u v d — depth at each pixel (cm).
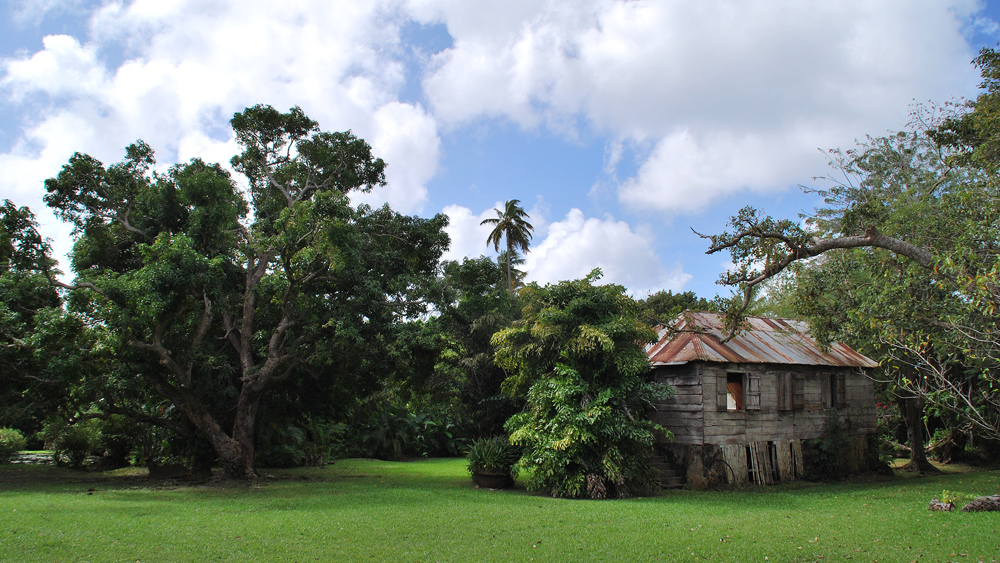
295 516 1113
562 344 1642
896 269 1504
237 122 2111
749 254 1391
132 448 2369
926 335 1316
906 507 1274
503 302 2823
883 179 2258
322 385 2130
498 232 4441
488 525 1037
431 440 3612
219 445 1775
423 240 2217
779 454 1908
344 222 1728
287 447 2609
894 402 2541
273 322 2033
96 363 1655
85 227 1881
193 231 1797
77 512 1100
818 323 1819
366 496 1450
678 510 1241
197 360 1775
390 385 2825
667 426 1850
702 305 3775
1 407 1653
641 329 1630
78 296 1516
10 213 1697
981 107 1554
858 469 2120
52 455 2548
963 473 2330
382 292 1878
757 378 1891
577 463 1539
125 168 1902
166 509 1183
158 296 1506
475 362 2634
